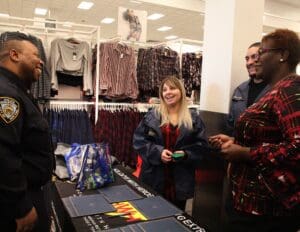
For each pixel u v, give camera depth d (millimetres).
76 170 1922
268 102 1233
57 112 3684
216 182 2533
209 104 2709
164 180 2221
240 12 2467
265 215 1271
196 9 7605
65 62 3684
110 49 3842
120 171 2205
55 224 1769
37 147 1365
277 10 8109
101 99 4023
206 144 2275
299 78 1199
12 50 1358
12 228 1241
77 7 9383
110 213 1470
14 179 1154
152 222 1380
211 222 2625
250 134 1288
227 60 2504
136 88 4012
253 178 1298
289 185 1169
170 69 4090
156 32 12453
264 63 1309
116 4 8844
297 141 1090
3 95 1181
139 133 2361
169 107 2314
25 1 8781
